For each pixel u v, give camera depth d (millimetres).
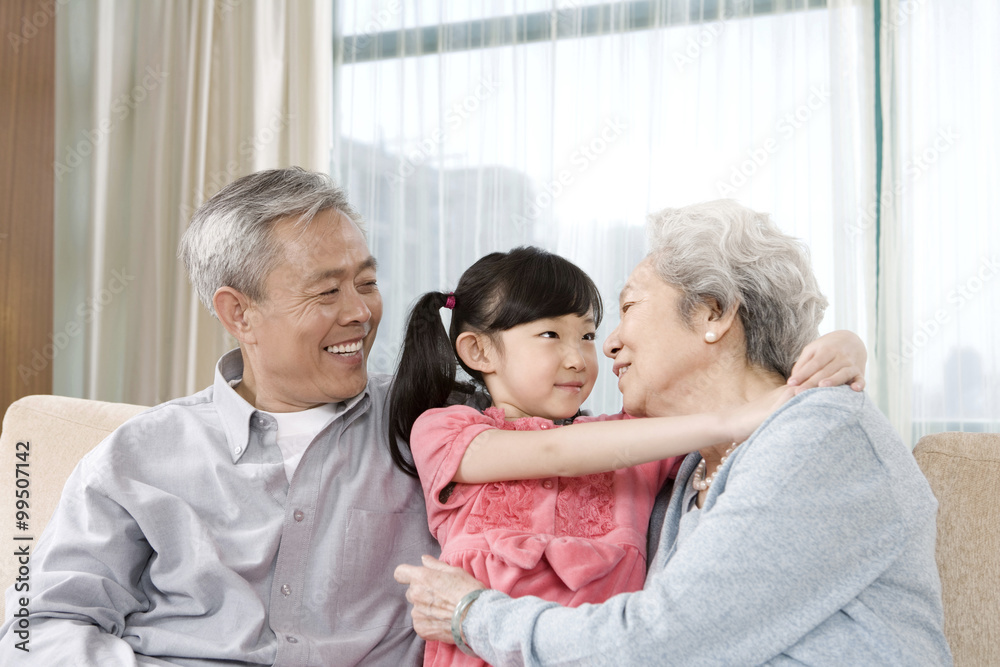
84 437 1414
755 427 887
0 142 2504
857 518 790
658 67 2941
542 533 1014
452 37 3174
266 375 1199
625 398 1057
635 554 1020
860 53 2752
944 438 1121
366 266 1217
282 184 1183
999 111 2641
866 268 2723
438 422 1105
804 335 994
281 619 1088
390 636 1138
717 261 980
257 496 1147
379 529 1152
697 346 994
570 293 1139
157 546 1104
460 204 3160
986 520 1038
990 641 999
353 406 1222
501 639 869
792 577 772
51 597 1046
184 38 3170
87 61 3174
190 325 3113
